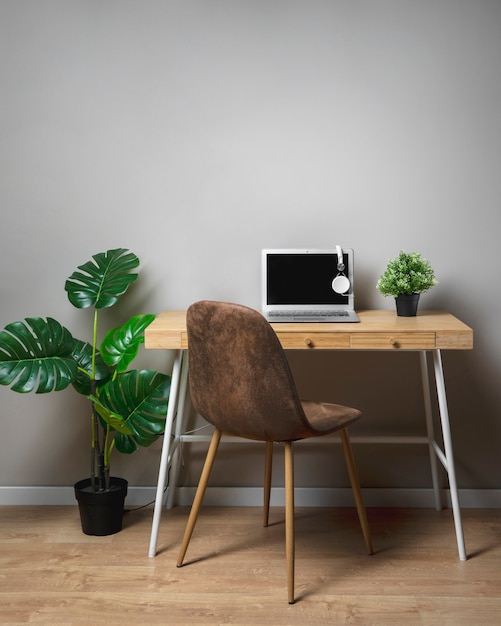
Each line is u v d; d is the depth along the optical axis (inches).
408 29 112.3
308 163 114.3
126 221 116.2
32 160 115.6
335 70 113.0
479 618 84.2
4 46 114.0
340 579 93.3
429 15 112.0
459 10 111.7
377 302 116.0
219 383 89.0
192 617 84.4
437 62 112.4
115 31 113.3
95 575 94.3
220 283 116.6
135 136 114.8
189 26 113.0
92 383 107.8
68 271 117.3
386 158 113.9
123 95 114.2
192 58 113.4
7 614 84.8
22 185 116.0
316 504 119.0
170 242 116.3
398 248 115.0
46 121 114.9
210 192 115.3
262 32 112.7
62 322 118.3
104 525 106.4
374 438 112.3
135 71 113.8
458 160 113.5
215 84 113.7
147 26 113.2
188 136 114.5
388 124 113.4
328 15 112.4
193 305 88.1
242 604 87.4
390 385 118.0
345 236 115.3
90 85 114.3
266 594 89.7
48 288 117.6
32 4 113.2
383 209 114.6
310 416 96.7
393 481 119.0
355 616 84.6
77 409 119.3
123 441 108.2
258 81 113.4
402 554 100.3
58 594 89.5
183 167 115.0
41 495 119.9
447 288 115.4
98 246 116.8
